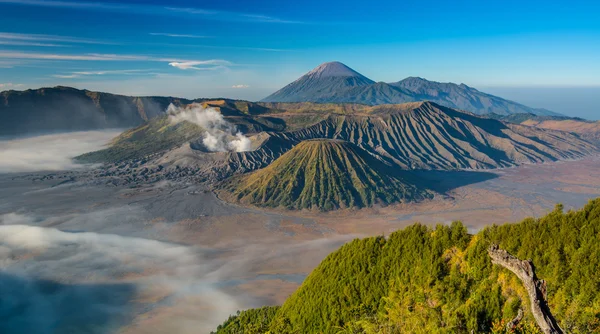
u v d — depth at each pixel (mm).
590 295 37438
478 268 47781
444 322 38438
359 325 46781
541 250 46938
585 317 34250
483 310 39469
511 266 14008
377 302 56188
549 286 41375
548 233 48719
